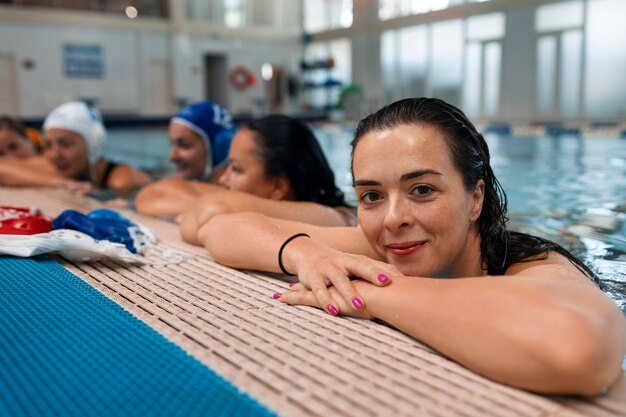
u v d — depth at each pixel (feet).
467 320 3.86
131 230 7.84
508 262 5.15
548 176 17.72
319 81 72.64
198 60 66.49
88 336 4.43
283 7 71.77
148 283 6.12
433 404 3.44
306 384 3.69
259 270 6.59
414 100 4.84
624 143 29.48
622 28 40.55
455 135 4.58
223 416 3.23
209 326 4.77
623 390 3.67
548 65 45.29
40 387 3.59
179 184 11.98
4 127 17.84
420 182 4.52
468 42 51.16
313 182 9.62
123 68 62.28
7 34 55.52
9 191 14.78
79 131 15.62
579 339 3.37
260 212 8.04
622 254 8.11
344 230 6.55
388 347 4.32
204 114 13.35
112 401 3.42
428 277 4.87
